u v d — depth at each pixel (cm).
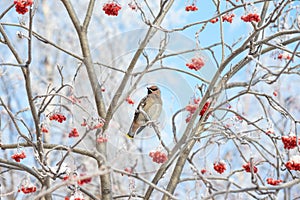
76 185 1002
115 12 1105
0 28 1134
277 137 1073
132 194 1138
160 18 1166
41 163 1057
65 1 1212
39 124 1114
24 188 1070
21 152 1131
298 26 1101
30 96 1105
